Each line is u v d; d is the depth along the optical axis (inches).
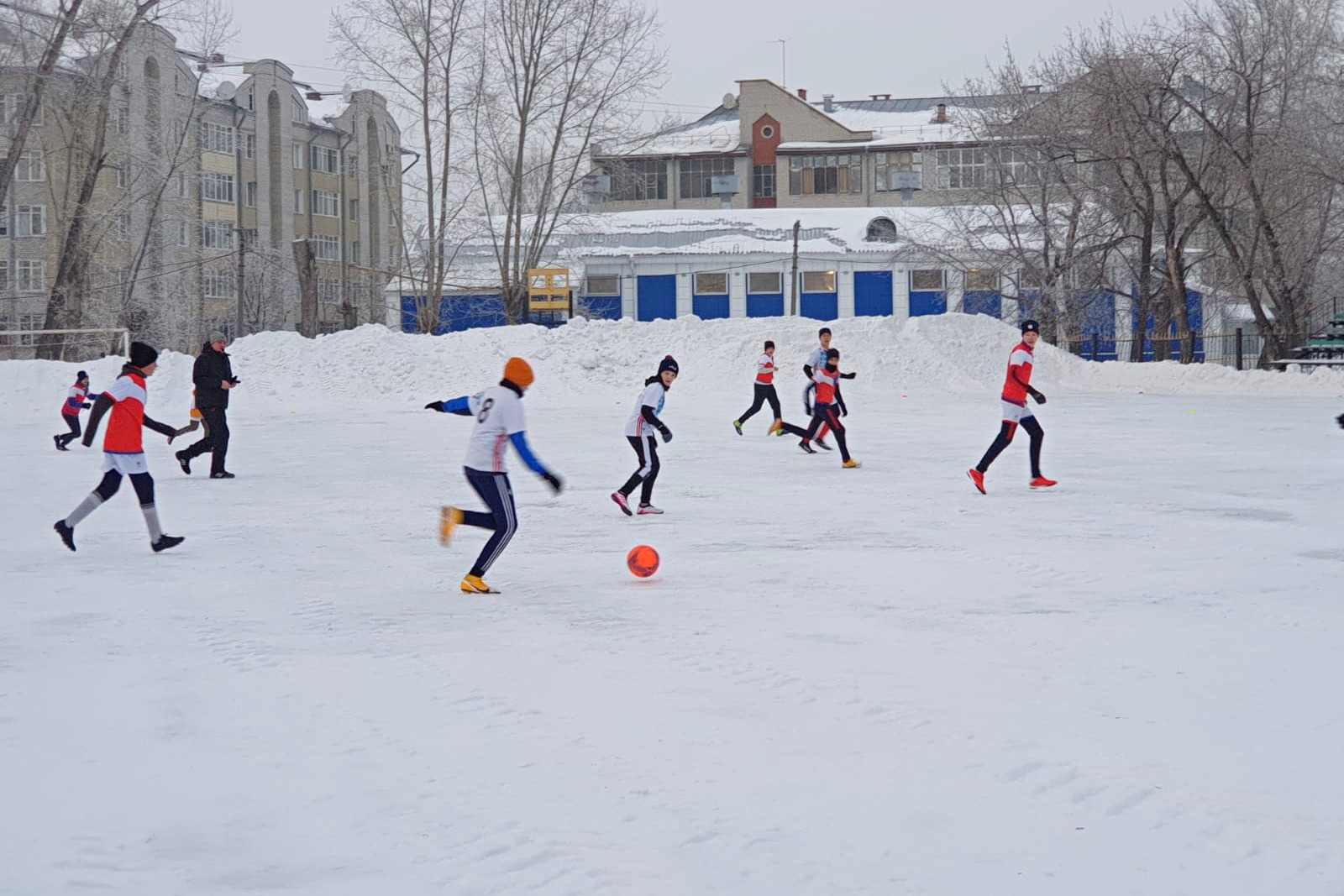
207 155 2822.3
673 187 3457.2
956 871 158.4
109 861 165.9
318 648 290.4
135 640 301.0
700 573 388.2
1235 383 1509.6
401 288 2561.5
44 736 221.8
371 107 3393.2
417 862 164.6
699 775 196.5
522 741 215.9
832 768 199.3
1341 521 480.7
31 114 1711.4
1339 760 199.2
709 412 1198.9
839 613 323.6
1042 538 444.8
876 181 3366.1
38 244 2551.7
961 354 1508.4
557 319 2449.6
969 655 274.4
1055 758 201.6
